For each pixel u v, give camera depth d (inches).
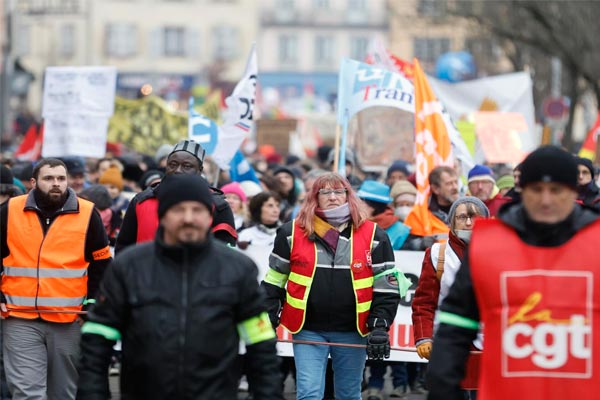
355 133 1190.3
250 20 5718.5
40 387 679.1
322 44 5935.0
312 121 2650.1
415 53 5369.1
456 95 1373.0
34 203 678.5
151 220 637.3
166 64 5644.7
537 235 412.2
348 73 1005.2
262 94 4832.7
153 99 1565.0
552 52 2581.2
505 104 1363.2
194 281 431.8
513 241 414.0
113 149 1647.4
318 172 1056.2
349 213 639.8
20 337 677.3
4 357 688.4
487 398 412.8
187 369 426.9
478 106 1368.1
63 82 1169.4
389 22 5841.5
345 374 648.4
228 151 964.6
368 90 995.3
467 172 999.6
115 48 5615.2
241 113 962.1
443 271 618.5
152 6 5629.9
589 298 407.2
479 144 1315.2
